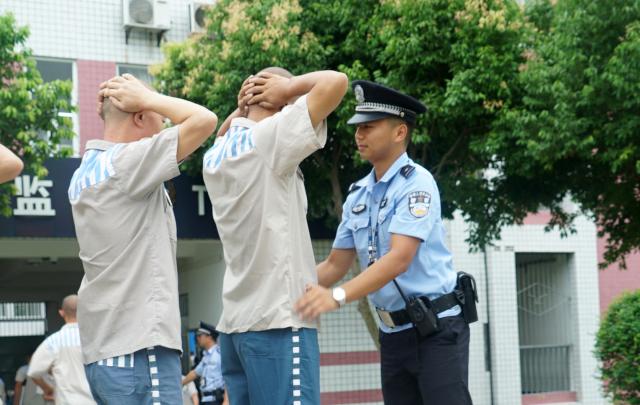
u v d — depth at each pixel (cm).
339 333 1138
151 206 248
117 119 258
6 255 1111
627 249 978
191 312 1256
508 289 1284
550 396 1300
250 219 246
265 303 244
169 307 243
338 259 333
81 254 251
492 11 829
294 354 242
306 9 909
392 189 304
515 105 868
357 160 863
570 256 1343
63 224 970
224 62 875
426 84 868
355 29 887
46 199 962
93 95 1052
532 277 1362
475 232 1002
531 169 892
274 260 244
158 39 1095
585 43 810
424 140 838
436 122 880
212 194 259
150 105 250
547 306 1356
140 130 260
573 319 1333
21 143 853
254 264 246
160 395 239
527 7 950
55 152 884
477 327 1268
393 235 283
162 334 240
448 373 306
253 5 895
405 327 313
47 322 1584
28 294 1573
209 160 260
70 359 573
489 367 1269
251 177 246
